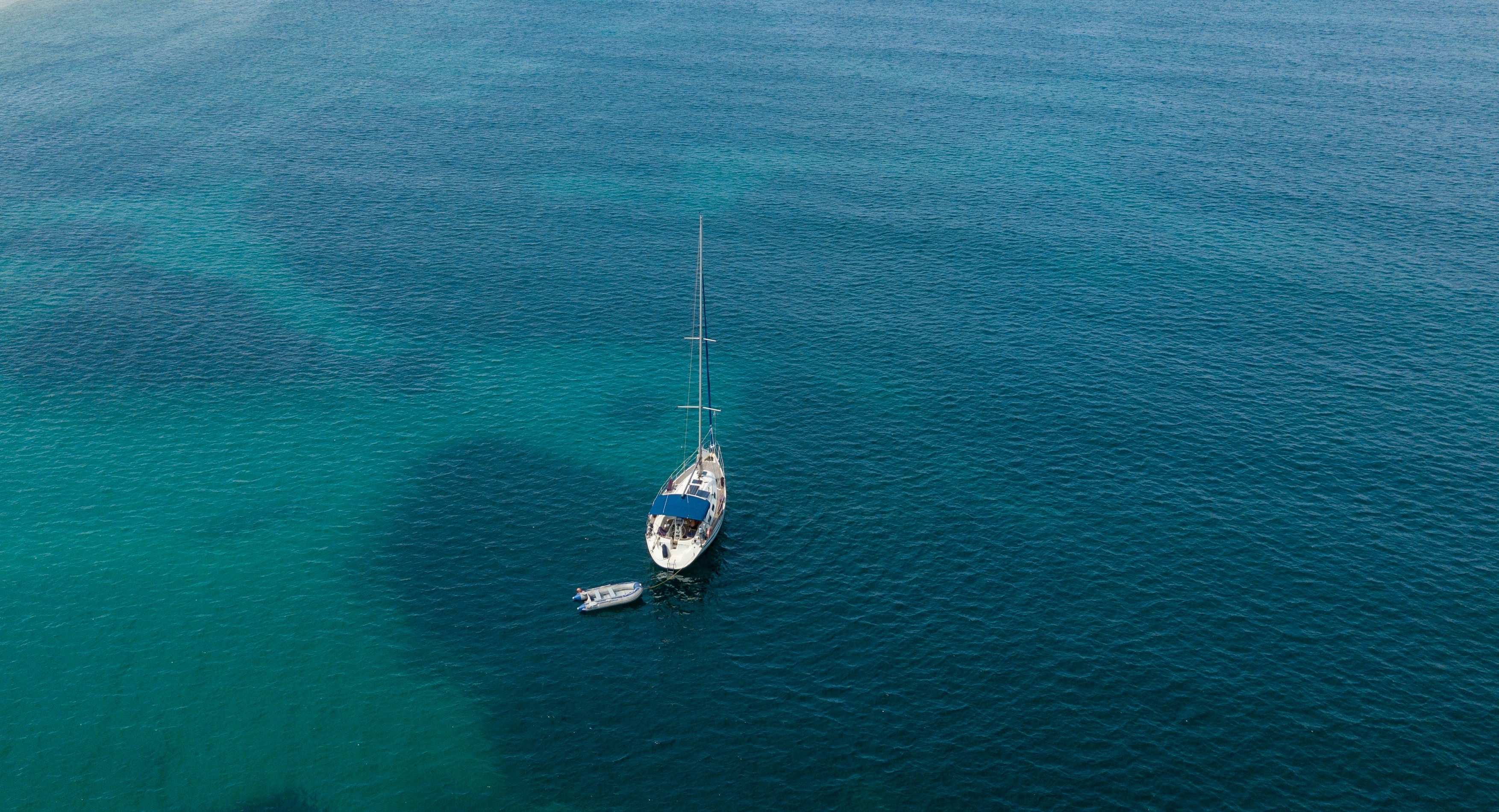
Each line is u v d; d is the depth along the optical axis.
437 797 67.06
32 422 103.44
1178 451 100.38
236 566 86.00
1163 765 69.06
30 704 72.94
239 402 107.25
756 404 108.75
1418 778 68.12
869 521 92.12
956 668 76.75
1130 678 75.56
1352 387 110.50
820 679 76.06
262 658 77.12
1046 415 106.12
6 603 81.62
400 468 98.31
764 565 87.06
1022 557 87.38
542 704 73.81
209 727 71.56
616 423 105.69
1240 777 68.25
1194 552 87.56
